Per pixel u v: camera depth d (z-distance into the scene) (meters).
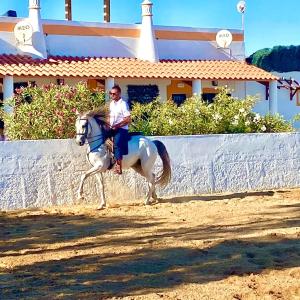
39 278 8.88
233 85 32.41
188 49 32.16
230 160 18.16
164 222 13.26
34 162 15.73
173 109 19.50
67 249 10.84
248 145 18.47
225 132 19.55
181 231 12.17
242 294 7.96
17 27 27.92
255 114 20.23
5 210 15.41
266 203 15.68
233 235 11.66
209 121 19.47
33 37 28.12
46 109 17.53
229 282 8.55
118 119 15.41
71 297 7.95
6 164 15.45
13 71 26.06
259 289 8.19
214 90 31.94
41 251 10.73
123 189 16.64
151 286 8.39
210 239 11.32
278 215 13.79
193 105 19.66
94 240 11.55
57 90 17.81
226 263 9.59
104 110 15.46
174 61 31.14
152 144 15.79
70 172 16.08
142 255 10.18
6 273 9.22
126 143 15.40
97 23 29.94
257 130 20.09
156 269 9.29
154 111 19.59
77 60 28.75
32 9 28.33
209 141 17.88
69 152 16.06
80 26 29.56
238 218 13.48
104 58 29.67
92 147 15.29
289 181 19.16
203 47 32.56
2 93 27.52
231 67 31.83
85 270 9.29
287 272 9.04
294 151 19.28
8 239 11.86
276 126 20.56
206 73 30.36
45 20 28.81
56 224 13.39
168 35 31.61
